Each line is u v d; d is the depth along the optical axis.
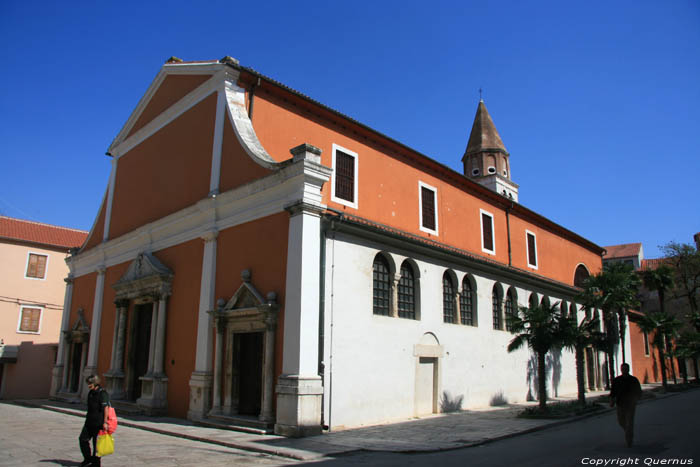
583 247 34.78
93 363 20.48
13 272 27.84
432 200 21.36
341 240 14.00
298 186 12.72
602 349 19.22
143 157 20.34
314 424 11.55
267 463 8.59
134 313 18.62
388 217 18.72
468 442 10.70
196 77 17.72
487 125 37.47
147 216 19.11
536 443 10.80
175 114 18.59
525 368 22.48
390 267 15.93
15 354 26.97
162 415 15.51
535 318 16.48
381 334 14.79
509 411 17.59
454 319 18.61
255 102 15.81
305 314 11.96
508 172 36.97
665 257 46.75
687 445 9.96
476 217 24.02
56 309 29.11
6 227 28.73
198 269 15.55
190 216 16.06
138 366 18.23
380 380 14.42
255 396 13.22
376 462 8.60
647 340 39.69
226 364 13.66
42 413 17.22
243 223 14.26
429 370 16.86
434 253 17.41
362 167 18.20
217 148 15.65
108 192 22.75
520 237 27.23
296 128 16.50
